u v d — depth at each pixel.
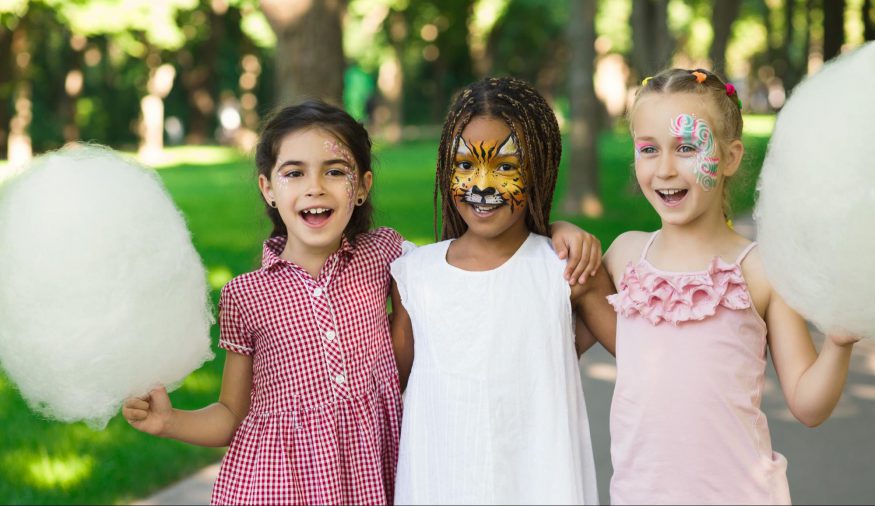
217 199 16.77
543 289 2.67
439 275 2.76
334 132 2.81
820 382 2.39
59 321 2.20
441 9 35.69
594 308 2.77
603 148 25.81
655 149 2.59
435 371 2.68
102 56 38.59
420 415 2.68
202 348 2.47
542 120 2.74
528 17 41.47
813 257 2.17
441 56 44.19
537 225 2.78
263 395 2.82
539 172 2.73
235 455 2.79
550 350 2.63
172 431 2.68
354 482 2.77
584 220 12.48
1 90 26.81
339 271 2.86
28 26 26.52
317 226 2.80
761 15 36.84
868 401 5.86
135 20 25.83
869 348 7.08
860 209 2.08
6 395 6.11
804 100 2.22
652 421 2.54
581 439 2.63
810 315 2.28
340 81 8.66
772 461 2.54
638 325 2.61
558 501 2.53
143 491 4.68
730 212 2.83
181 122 48.00
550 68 46.41
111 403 2.33
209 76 40.09
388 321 3.02
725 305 2.52
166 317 2.31
